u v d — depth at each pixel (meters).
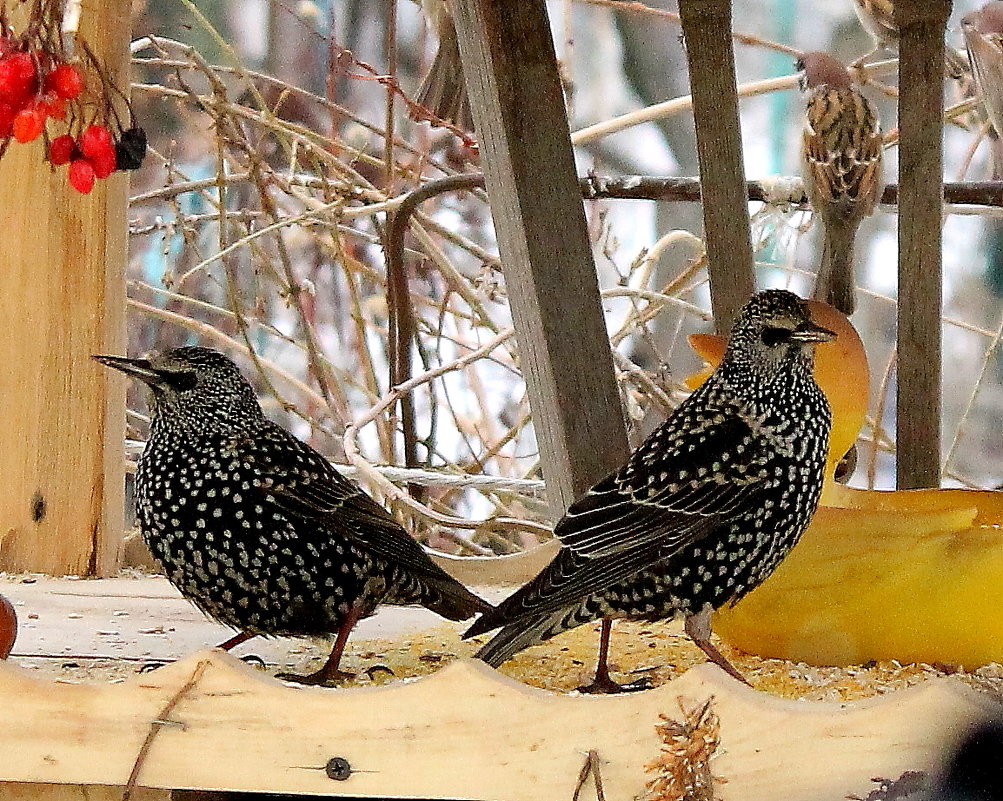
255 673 4.64
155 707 4.67
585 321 6.34
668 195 9.12
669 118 16.17
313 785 4.58
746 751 4.29
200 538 5.56
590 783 4.39
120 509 8.16
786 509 5.36
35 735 4.74
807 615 5.46
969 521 5.36
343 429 10.52
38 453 7.96
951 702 4.17
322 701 4.57
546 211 6.31
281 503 5.50
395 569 5.69
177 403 5.66
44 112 5.02
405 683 4.55
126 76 7.80
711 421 5.39
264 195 10.39
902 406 6.81
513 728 4.45
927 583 5.30
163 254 11.55
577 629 6.54
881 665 5.43
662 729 4.35
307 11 13.25
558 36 15.85
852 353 5.93
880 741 4.21
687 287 11.24
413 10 14.37
